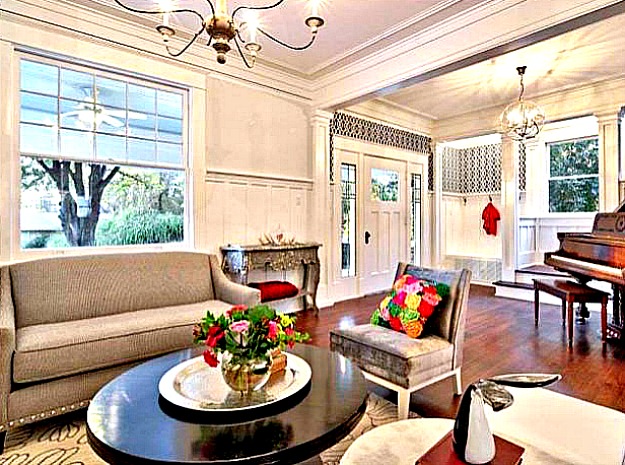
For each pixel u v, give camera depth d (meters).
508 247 5.79
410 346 2.21
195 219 3.81
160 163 3.65
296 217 4.75
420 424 1.37
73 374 2.10
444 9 3.09
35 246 3.00
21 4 2.84
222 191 4.05
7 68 2.80
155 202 3.64
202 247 3.86
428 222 6.71
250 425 1.27
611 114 4.67
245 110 4.22
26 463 1.76
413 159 6.38
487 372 2.82
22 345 1.98
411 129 6.31
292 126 4.68
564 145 6.27
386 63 3.89
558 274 5.36
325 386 1.56
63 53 3.03
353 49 3.83
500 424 1.32
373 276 5.81
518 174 6.15
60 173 3.12
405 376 2.11
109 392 1.50
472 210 7.36
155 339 2.41
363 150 5.60
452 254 7.35
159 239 3.66
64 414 2.21
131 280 2.92
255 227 4.33
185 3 3.01
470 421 1.08
